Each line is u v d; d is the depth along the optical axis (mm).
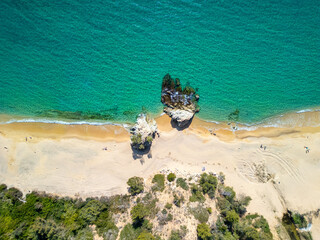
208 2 30266
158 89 30656
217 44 30359
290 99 30469
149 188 29094
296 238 28219
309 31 30031
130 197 29281
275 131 30562
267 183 29859
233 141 30625
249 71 30391
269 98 30578
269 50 30234
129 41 30609
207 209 27234
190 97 30453
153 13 30484
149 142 29938
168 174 29953
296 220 28422
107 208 28875
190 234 25203
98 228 27641
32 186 29984
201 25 30344
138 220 26891
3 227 26422
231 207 28594
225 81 30531
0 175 30156
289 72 30234
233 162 30328
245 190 29578
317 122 30266
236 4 30203
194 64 30438
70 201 29203
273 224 28688
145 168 30375
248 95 30609
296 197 29359
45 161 30469
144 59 30641
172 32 30484
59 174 30266
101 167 30438
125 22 30609
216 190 29000
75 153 30594
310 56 30078
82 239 26625
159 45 30531
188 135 30734
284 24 30094
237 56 30359
